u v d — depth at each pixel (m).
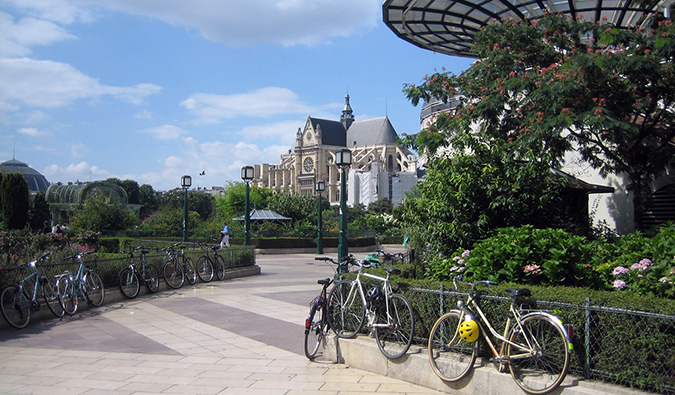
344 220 18.06
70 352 7.78
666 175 17.16
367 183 148.00
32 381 6.29
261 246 35.97
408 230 15.20
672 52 12.02
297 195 55.59
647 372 4.59
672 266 5.95
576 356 5.02
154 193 130.12
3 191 49.88
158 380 6.33
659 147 14.07
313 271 21.45
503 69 13.95
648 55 12.18
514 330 5.27
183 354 7.64
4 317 9.29
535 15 16.19
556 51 14.55
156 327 9.62
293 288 15.26
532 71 13.93
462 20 17.09
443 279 8.43
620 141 13.32
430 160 11.47
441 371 5.76
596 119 10.84
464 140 10.02
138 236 37.75
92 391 5.90
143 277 13.64
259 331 9.24
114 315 10.87
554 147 13.66
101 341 8.51
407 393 5.75
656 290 5.89
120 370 6.79
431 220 9.77
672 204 17.09
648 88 13.11
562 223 10.63
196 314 10.94
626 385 4.75
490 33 14.59
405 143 14.59
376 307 6.66
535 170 9.40
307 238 37.84
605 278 7.06
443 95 15.87
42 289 10.34
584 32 13.99
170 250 15.87
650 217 17.61
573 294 5.46
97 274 12.19
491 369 5.41
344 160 17.83
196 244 19.73
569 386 4.82
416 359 6.05
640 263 6.28
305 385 6.07
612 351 4.81
